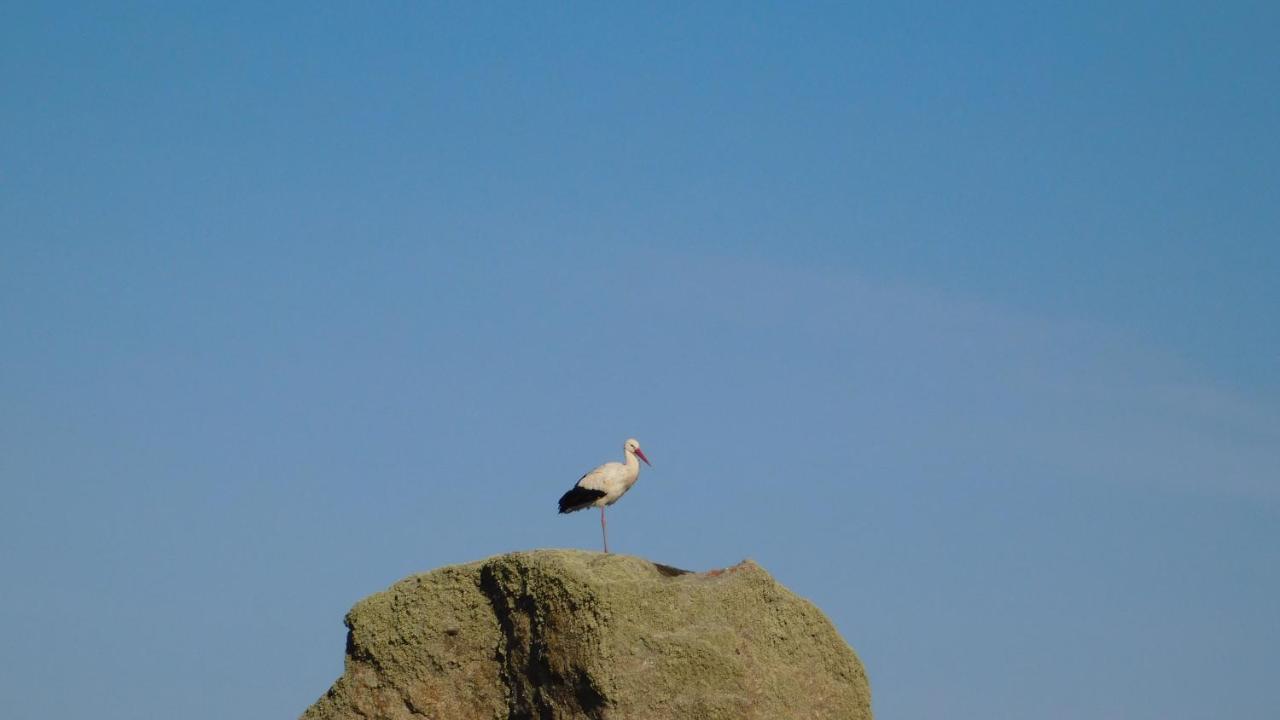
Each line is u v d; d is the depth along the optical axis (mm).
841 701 20203
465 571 19922
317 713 20031
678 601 19141
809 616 20203
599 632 18594
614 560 19484
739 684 18953
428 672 19797
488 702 19609
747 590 19703
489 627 19734
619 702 18469
